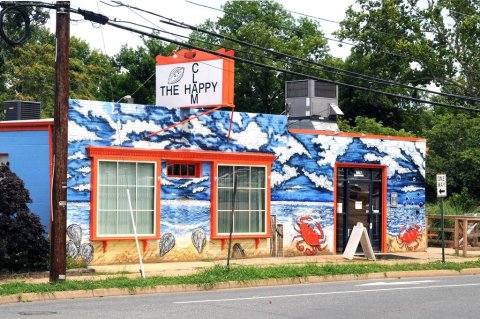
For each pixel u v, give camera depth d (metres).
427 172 43.69
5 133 23.05
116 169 22.77
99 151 22.30
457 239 28.19
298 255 26.05
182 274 20.55
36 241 20.44
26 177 22.64
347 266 22.44
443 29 46.62
